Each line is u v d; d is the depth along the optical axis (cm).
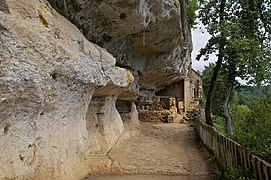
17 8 417
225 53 1326
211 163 808
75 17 676
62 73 485
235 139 708
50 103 485
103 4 686
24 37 387
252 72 1319
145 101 1891
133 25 807
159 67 1405
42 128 489
